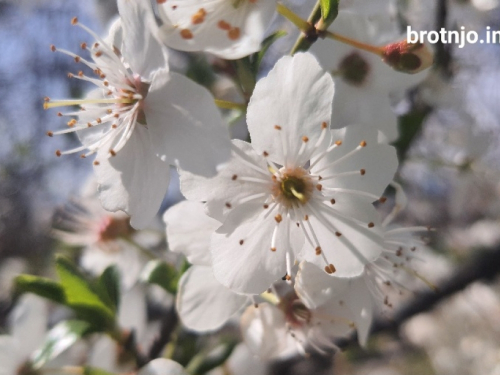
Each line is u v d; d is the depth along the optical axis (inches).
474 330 7.5
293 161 2.2
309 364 4.3
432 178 5.4
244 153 2.1
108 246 3.5
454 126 4.2
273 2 2.1
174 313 3.1
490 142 4.3
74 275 2.7
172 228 2.4
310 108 2.1
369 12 2.6
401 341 7.2
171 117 2.0
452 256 5.8
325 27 2.2
